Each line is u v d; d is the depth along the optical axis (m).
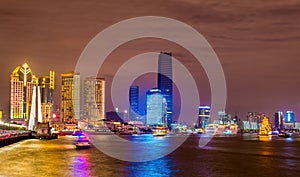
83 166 96.50
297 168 95.69
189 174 85.31
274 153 141.00
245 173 87.25
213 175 84.25
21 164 99.94
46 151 140.88
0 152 135.50
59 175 82.31
